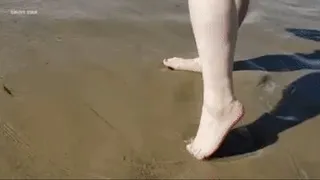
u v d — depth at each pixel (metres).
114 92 2.15
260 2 3.32
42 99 2.04
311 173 1.72
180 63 2.37
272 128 1.97
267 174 1.70
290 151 1.84
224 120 1.73
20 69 2.25
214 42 1.66
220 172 1.69
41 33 2.62
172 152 1.78
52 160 1.69
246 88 2.26
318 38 2.84
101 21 2.82
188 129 1.93
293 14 3.17
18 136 1.80
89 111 1.99
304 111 2.10
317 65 2.53
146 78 2.29
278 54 2.62
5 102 2.00
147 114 2.01
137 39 2.66
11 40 2.52
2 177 1.59
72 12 2.91
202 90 2.24
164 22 2.89
